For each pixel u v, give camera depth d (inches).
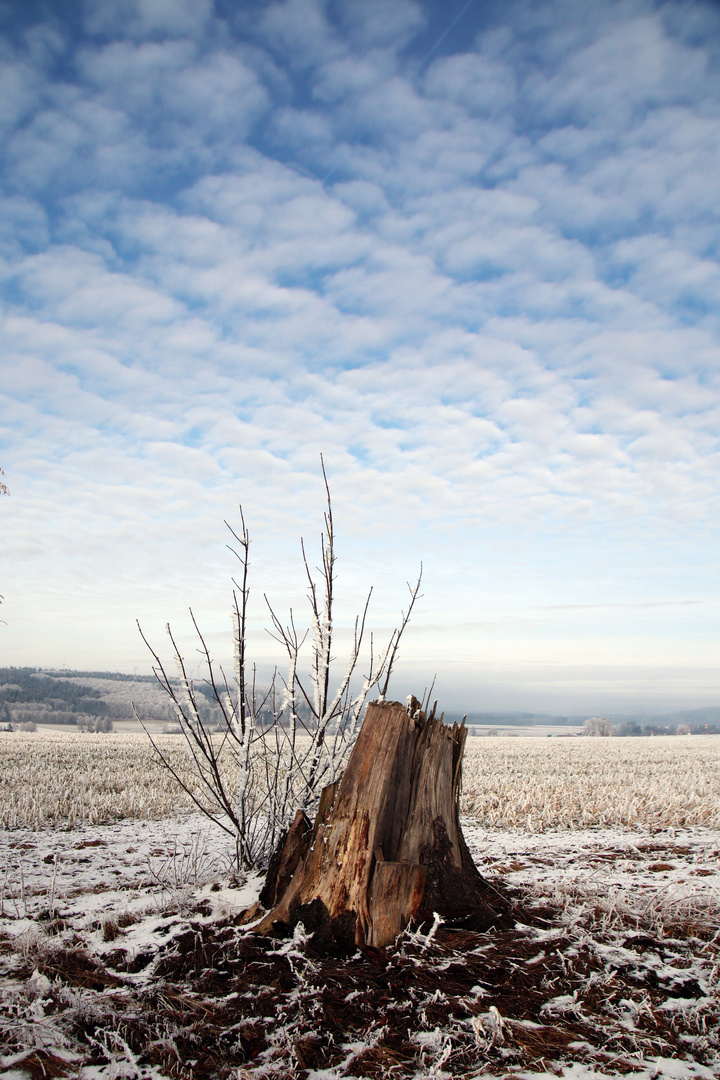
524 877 228.5
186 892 191.5
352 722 211.6
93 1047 106.7
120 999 120.6
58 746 1027.9
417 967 132.7
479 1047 106.3
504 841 338.6
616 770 775.7
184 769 614.9
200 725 219.1
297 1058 102.5
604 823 413.4
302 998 120.2
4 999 120.3
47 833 340.8
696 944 154.7
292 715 215.3
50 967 134.9
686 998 126.3
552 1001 122.6
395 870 151.7
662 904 177.6
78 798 440.8
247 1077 97.2
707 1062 105.2
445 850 165.8
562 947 145.2
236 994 122.3
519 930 155.3
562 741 1860.2
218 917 163.9
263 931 147.6
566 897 181.3
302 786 223.8
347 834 156.7
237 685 223.5
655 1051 107.9
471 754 1091.9
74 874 241.4
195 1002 119.5
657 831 381.4
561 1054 105.8
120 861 267.6
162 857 275.3
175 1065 101.0
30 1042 106.3
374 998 121.6
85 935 157.0
